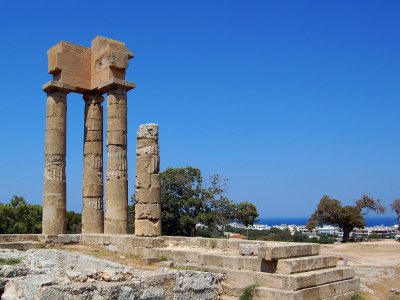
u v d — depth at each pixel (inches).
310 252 643.5
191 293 512.7
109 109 1085.8
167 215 1776.6
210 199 1849.2
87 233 1117.7
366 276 857.5
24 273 497.0
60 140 1099.9
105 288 426.3
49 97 1111.0
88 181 1151.0
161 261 736.3
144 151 879.7
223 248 784.3
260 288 565.0
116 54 1084.5
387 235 3073.3
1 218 1637.6
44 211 1079.6
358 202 2372.0
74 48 1133.1
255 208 1927.9
